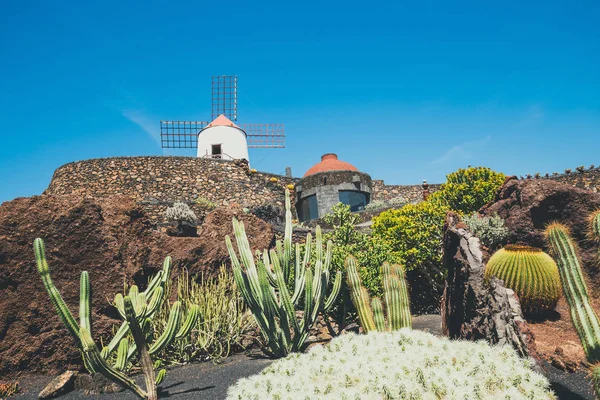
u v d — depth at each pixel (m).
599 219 5.06
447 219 7.93
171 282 10.04
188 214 15.91
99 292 8.82
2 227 8.31
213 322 8.80
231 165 28.48
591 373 4.49
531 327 7.51
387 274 7.32
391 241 12.85
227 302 9.59
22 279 8.29
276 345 8.07
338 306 10.16
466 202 16.33
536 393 4.55
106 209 9.93
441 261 12.30
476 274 6.54
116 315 8.95
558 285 7.70
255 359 8.27
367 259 10.55
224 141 36.78
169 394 6.38
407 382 4.43
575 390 5.39
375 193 32.00
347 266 7.88
